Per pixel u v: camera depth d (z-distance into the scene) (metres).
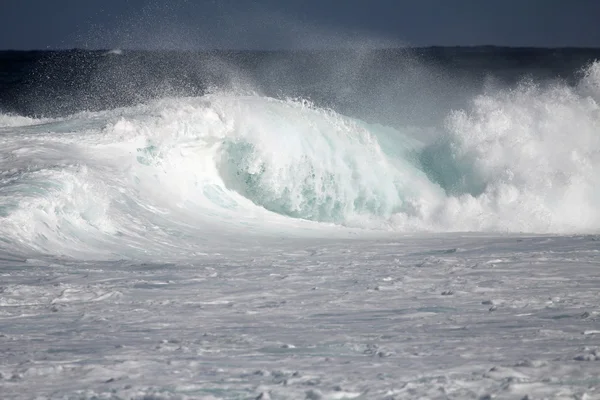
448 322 15.02
